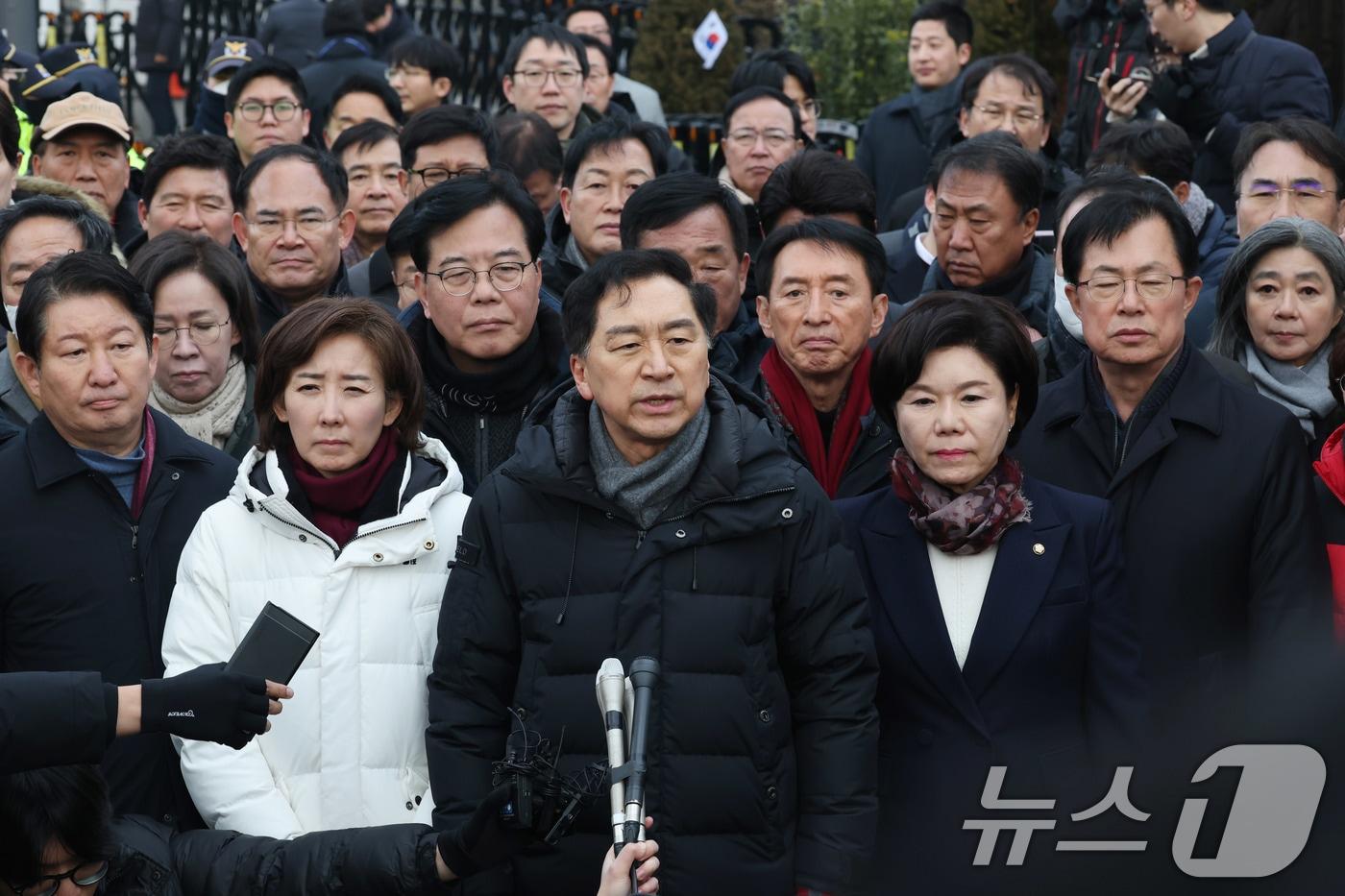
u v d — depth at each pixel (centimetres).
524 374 1247
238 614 1023
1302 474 1099
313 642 859
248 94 1983
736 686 951
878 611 1034
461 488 1088
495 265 1227
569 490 972
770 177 1487
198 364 1300
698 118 2845
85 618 1048
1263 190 1469
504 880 963
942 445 1020
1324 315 1243
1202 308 1482
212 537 1037
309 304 1058
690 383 961
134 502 1085
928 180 1571
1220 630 1089
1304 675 955
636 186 1512
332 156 1712
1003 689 1001
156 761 1044
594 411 993
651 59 3070
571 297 988
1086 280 1122
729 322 1358
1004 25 2770
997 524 1019
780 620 987
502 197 1240
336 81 2345
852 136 2770
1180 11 1859
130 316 1077
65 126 1728
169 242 1325
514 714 960
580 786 888
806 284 1205
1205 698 1027
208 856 962
